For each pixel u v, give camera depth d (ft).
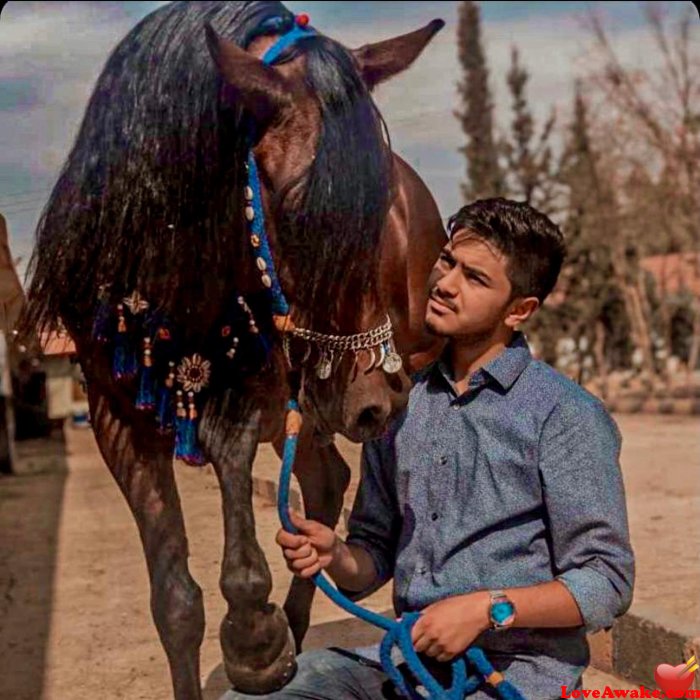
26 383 33.83
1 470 26.27
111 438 7.65
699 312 42.68
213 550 9.97
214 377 7.23
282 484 6.23
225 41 6.23
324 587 6.09
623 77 36.73
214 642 10.05
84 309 7.30
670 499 18.16
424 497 6.21
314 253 6.22
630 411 39.65
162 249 6.85
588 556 5.86
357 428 6.60
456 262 6.12
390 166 6.65
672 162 38.65
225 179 6.61
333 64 6.44
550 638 6.06
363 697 6.36
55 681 10.13
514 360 6.10
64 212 7.09
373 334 6.54
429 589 6.13
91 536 16.62
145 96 6.72
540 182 38.40
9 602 12.90
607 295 43.50
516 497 5.97
